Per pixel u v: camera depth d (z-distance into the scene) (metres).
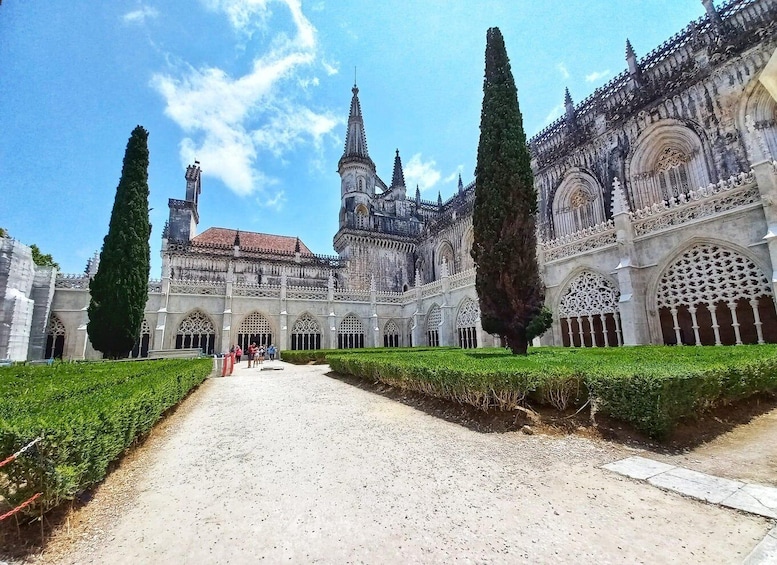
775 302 12.88
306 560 3.35
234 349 31.25
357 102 66.88
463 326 31.81
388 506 4.39
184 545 3.67
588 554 3.31
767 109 21.00
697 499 4.33
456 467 5.60
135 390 6.75
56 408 4.99
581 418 7.46
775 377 8.81
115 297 24.31
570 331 21.02
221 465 6.11
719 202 15.14
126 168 26.39
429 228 56.34
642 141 26.59
